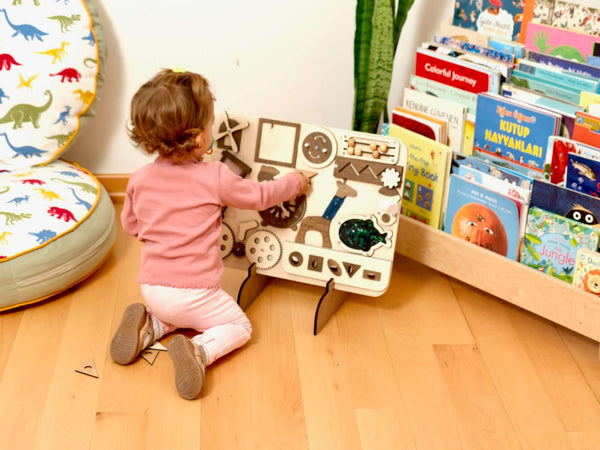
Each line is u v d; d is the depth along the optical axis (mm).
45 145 1699
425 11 1825
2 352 1421
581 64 1413
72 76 1663
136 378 1379
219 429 1271
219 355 1388
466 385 1396
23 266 1479
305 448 1239
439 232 1593
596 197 1341
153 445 1230
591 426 1314
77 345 1452
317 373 1409
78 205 1603
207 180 1360
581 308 1394
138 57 1803
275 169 1504
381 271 1500
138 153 1926
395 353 1474
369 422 1299
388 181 1444
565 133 1393
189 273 1379
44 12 1621
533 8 1513
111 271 1690
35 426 1256
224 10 1767
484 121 1488
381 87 1729
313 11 1807
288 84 1902
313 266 1536
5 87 1620
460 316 1598
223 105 1910
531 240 1455
